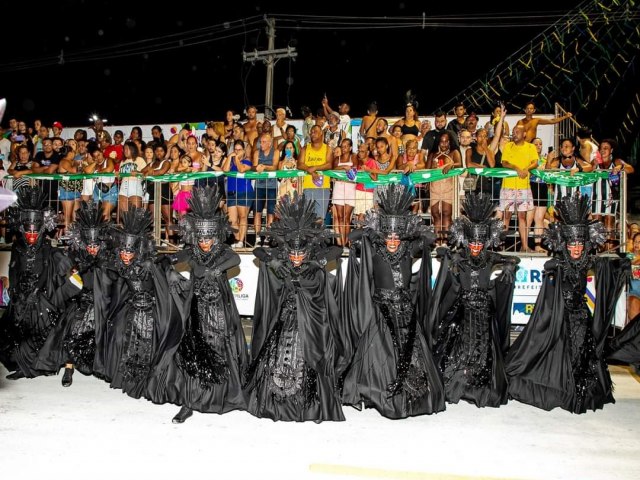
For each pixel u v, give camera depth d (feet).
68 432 16.37
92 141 33.94
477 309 19.30
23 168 31.42
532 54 36.47
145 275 19.66
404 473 13.88
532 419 18.07
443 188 26.03
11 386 20.86
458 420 17.88
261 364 17.95
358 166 27.25
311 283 18.24
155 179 27.43
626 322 24.67
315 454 15.05
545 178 24.98
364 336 18.31
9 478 13.41
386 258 18.56
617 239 24.88
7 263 29.40
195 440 15.92
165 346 18.67
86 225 20.65
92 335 20.44
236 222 27.63
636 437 16.55
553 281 19.58
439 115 29.63
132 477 13.55
